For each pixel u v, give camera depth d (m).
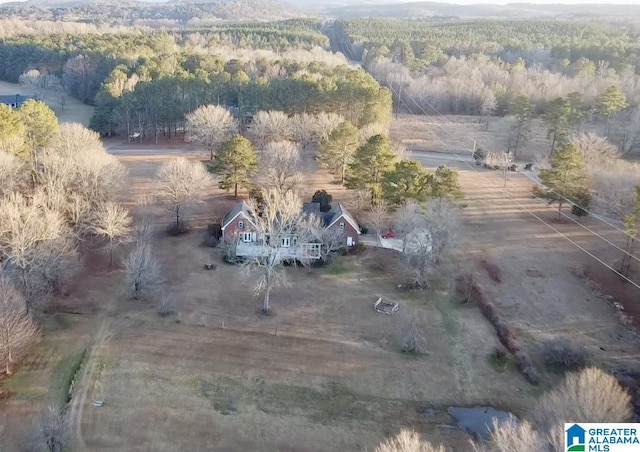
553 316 59.28
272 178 80.81
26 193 68.94
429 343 53.97
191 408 43.59
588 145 94.00
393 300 61.12
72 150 77.81
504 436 32.75
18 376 45.66
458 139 127.38
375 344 53.47
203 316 56.56
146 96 119.31
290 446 40.72
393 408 45.16
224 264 67.69
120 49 166.50
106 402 43.50
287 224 65.94
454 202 78.56
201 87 122.62
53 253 55.12
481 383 48.62
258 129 101.56
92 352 49.50
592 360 51.72
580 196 81.75
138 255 59.06
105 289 60.84
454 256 71.44
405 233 65.44
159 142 118.94
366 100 112.69
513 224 81.62
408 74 172.75
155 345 51.25
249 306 58.94
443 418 44.28
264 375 48.22
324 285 63.69
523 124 118.06
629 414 36.91
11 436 39.53
